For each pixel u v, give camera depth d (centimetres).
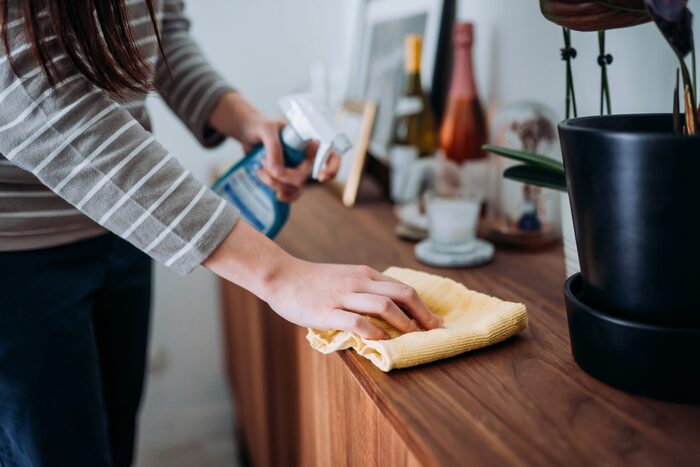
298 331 77
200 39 150
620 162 43
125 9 55
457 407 47
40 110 51
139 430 170
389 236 98
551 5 52
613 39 79
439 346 54
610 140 43
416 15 126
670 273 44
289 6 155
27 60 50
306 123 79
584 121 51
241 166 86
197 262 56
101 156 53
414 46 112
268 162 82
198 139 97
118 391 95
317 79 148
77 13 51
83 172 53
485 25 113
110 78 55
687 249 43
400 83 127
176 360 169
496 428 44
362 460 57
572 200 50
